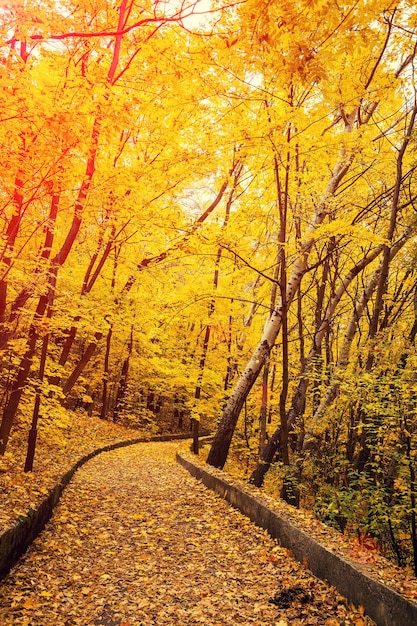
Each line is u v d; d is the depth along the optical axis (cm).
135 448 1764
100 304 1198
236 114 800
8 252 702
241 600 464
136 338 1903
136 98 771
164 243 1243
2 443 825
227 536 670
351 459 962
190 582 511
